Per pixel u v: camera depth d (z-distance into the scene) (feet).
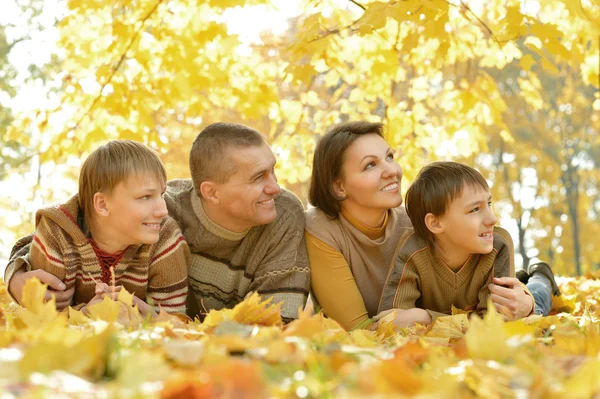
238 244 10.44
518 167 67.46
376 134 10.49
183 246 9.87
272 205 10.04
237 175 9.75
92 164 9.11
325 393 3.79
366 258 10.59
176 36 17.26
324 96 36.63
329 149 10.43
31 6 45.85
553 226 68.44
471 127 20.56
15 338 5.09
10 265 9.60
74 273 9.29
